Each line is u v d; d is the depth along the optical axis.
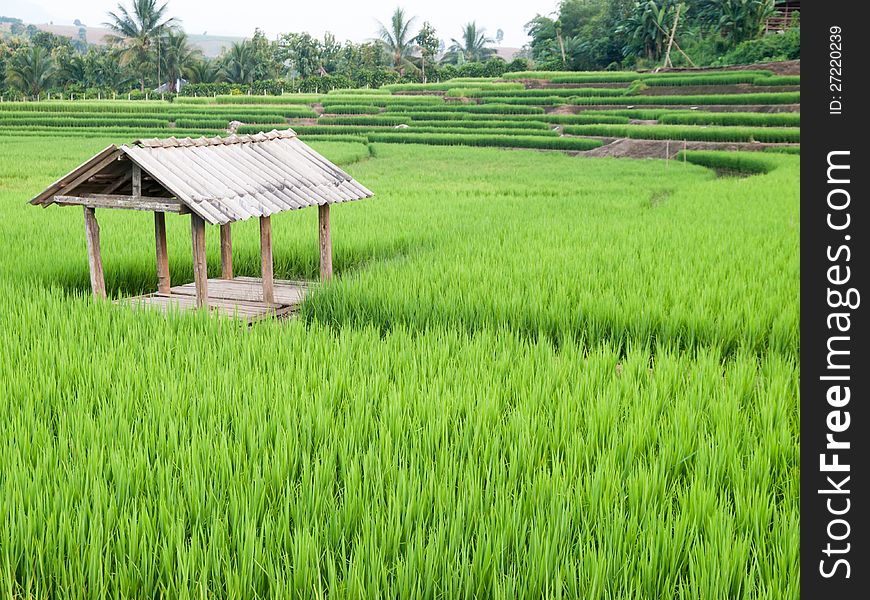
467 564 4.22
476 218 20.16
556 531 4.46
